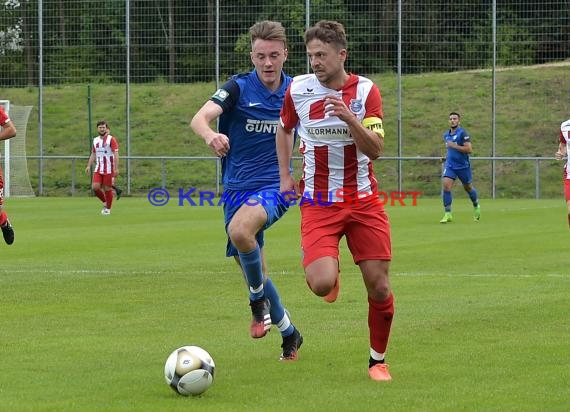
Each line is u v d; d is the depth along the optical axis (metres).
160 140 103.75
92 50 99.00
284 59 21.70
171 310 26.80
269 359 20.55
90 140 93.94
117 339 22.64
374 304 18.61
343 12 96.94
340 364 19.97
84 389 17.67
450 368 19.39
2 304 27.83
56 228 54.91
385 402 16.69
